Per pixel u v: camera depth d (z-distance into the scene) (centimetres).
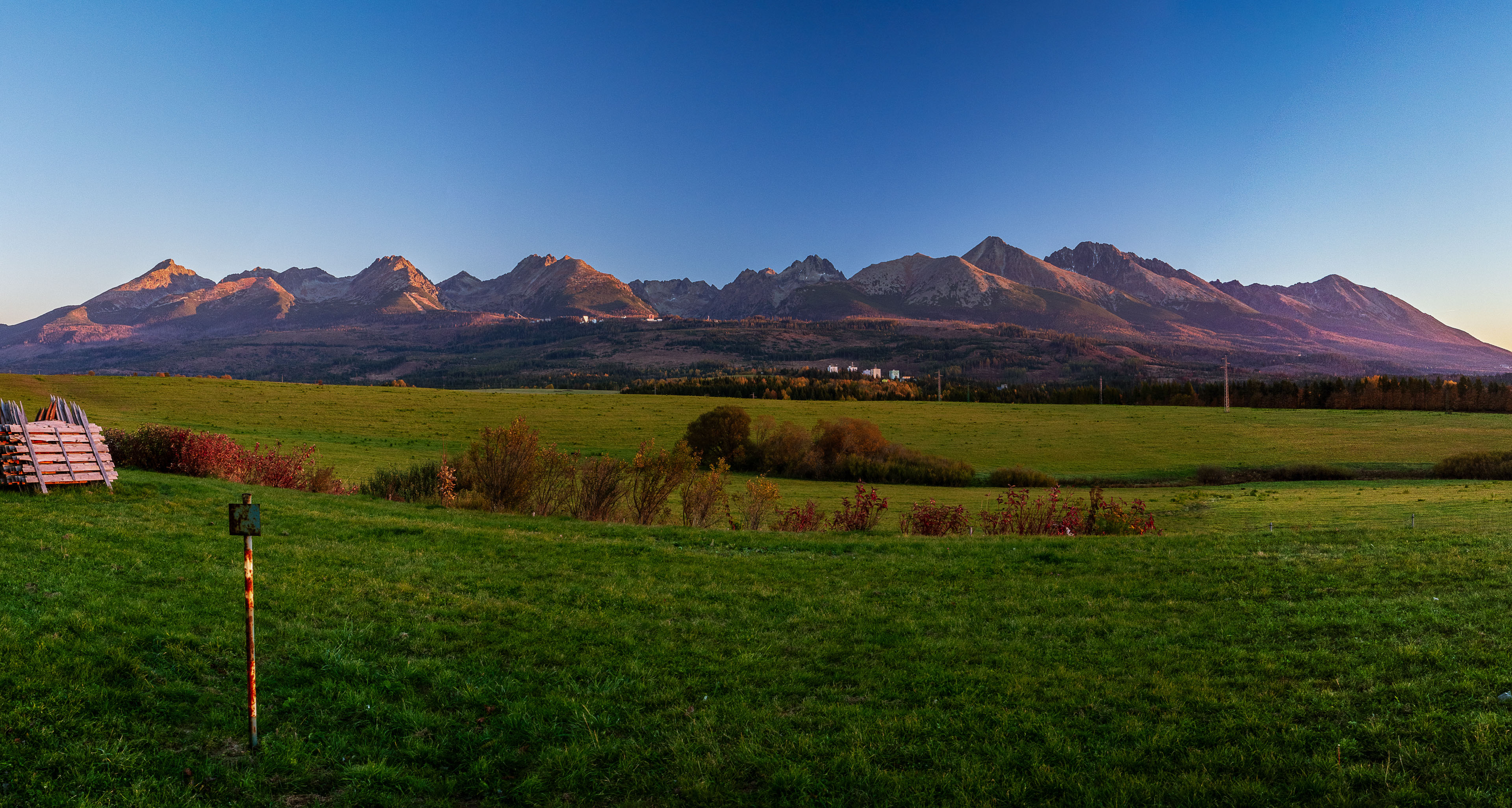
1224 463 6788
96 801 631
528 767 766
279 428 6212
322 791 701
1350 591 1323
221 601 1113
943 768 758
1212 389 12381
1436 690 859
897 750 792
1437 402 10750
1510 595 1212
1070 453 7325
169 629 966
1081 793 700
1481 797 651
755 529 2991
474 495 2848
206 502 1947
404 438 6238
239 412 6738
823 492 5350
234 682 871
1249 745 771
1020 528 2975
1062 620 1240
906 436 8050
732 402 9706
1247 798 677
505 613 1214
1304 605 1249
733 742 820
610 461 2922
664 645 1106
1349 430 8338
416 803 696
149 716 769
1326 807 662
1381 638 1055
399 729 818
